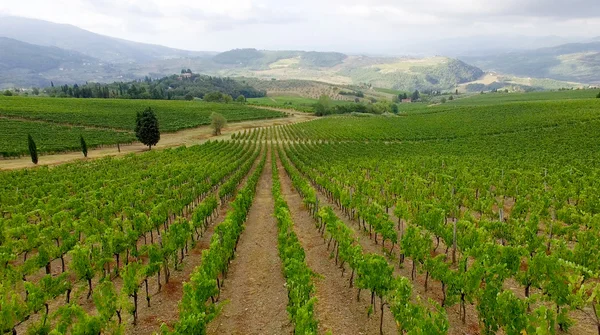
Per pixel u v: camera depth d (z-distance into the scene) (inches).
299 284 513.7
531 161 1612.9
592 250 598.5
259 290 629.0
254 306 576.4
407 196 1059.3
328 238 876.0
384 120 4254.4
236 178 1488.7
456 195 1037.2
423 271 606.9
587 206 871.1
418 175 1400.1
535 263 507.5
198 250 811.4
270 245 850.1
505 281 621.3
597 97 4515.3
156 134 2719.0
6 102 4190.5
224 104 5757.9
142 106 4781.0
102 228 791.7
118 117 3892.7
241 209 935.0
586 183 1069.8
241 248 834.8
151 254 604.7
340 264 722.2
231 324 528.1
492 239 722.2
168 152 2353.6
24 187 1396.4
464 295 501.4
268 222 1042.1
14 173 1679.4
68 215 869.2
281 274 688.4
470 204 983.0
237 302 590.2
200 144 2997.0
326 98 5718.5
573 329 477.1
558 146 2142.0
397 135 3161.9
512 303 418.0
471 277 476.1
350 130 3545.8
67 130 3228.3
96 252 635.5
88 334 412.8
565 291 468.1
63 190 1262.3
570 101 3937.0
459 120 3686.0
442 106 6363.2
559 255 601.9
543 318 393.7
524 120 3179.1
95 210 924.0
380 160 1881.2
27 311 467.8
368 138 3093.0
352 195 1060.5
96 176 1565.0
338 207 1174.3
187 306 470.0
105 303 454.0
